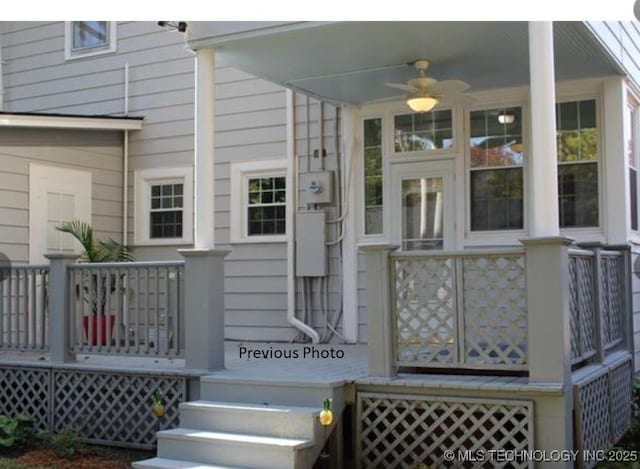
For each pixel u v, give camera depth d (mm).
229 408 5453
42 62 10844
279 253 9039
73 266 6828
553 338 4934
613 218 7328
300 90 7969
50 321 6883
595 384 5750
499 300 5156
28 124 8703
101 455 6172
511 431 5020
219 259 6270
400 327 5465
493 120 7887
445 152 8055
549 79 5137
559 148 7590
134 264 6512
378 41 6277
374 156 8461
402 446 5410
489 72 7238
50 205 9047
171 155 9789
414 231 8188
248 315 9164
